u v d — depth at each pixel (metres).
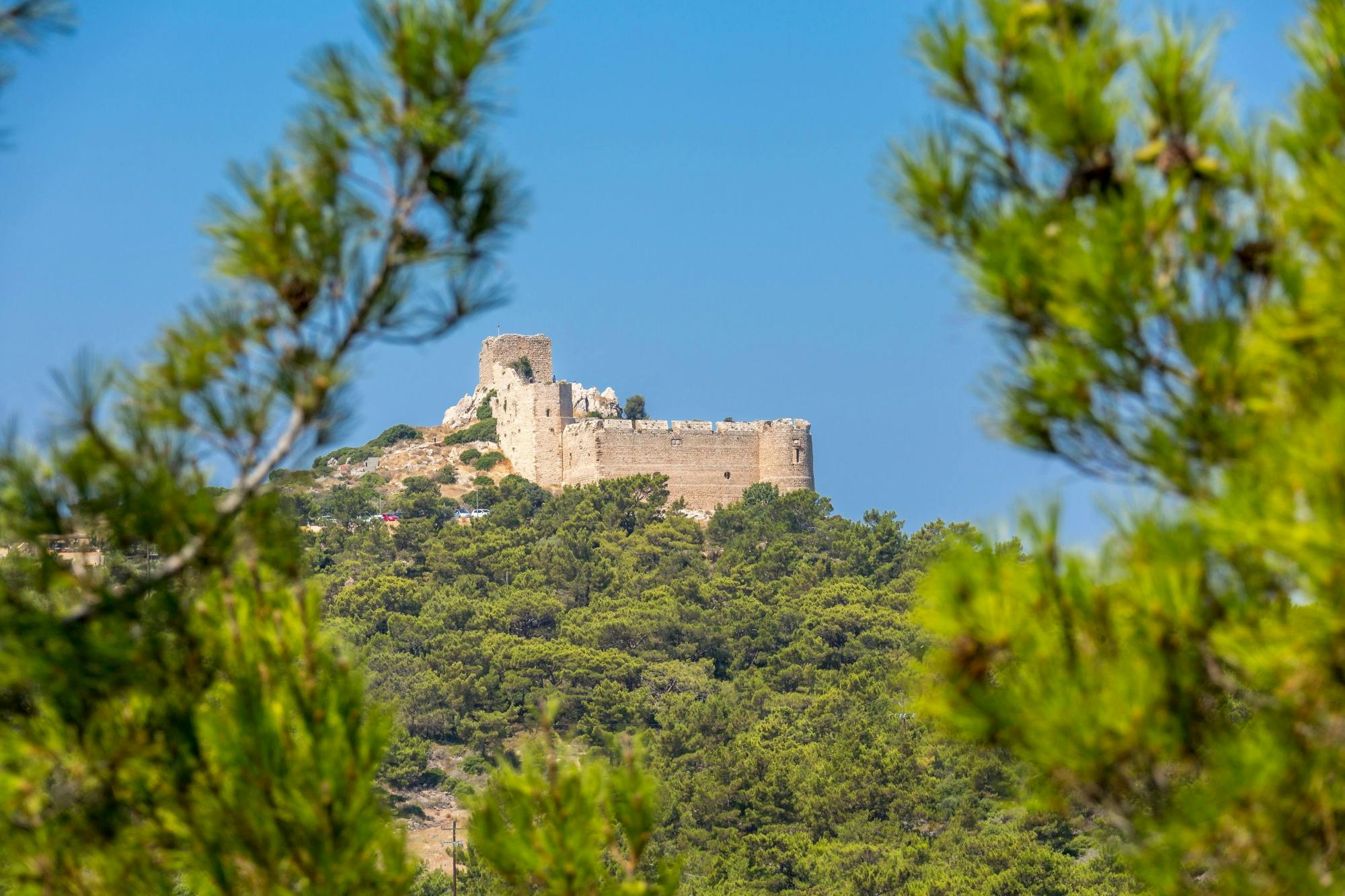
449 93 26.02
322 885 24.50
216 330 25.70
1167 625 20.88
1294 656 19.86
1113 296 21.84
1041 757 21.41
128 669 24.72
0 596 24.41
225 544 25.66
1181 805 20.72
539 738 28.86
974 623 21.78
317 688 26.22
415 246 26.67
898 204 24.34
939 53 24.19
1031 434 23.19
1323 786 20.62
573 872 26.95
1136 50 23.84
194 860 25.30
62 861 24.72
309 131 26.00
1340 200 21.45
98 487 24.86
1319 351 21.38
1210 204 22.59
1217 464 21.88
